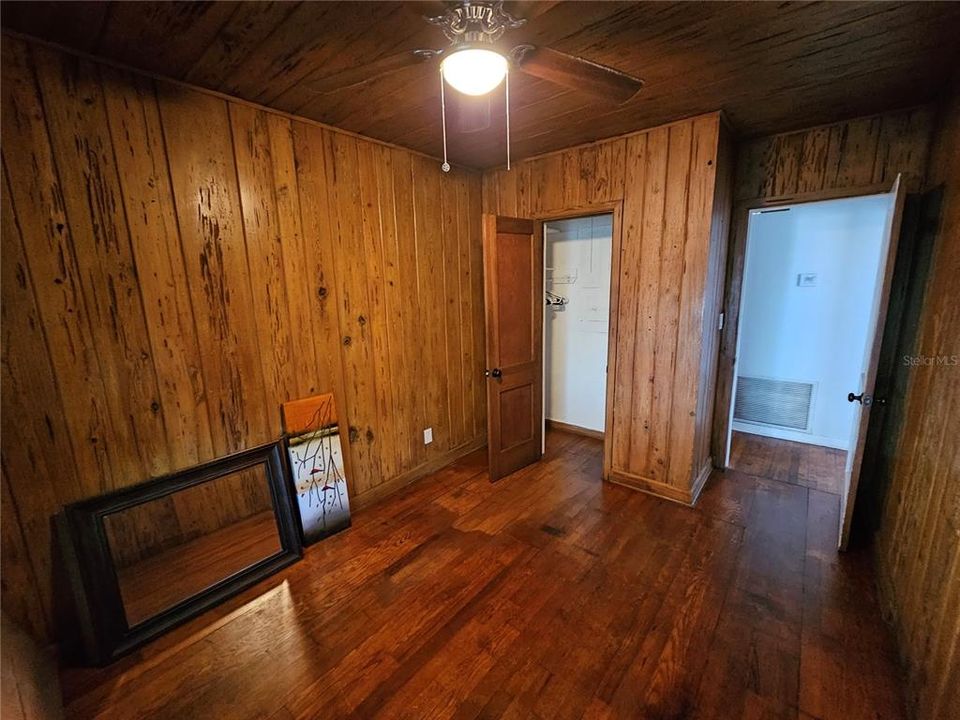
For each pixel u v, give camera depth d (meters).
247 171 2.21
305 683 1.70
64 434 1.77
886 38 1.67
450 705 1.60
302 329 2.53
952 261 1.79
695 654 1.78
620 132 2.78
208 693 1.67
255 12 1.46
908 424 2.13
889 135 2.48
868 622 1.92
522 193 3.42
